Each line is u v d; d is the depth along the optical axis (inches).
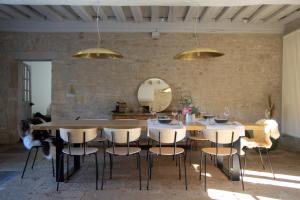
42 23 269.3
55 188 148.7
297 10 229.1
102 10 239.6
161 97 270.7
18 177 166.7
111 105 273.3
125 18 256.5
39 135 183.2
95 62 272.2
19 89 281.3
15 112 279.1
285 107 266.5
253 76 273.1
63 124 164.7
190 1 182.7
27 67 305.1
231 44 271.7
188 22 267.6
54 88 273.3
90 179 163.5
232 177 161.5
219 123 163.3
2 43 273.1
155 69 271.9
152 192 143.2
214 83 272.5
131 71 272.2
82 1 184.5
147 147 204.1
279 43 273.3
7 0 183.3
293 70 251.9
